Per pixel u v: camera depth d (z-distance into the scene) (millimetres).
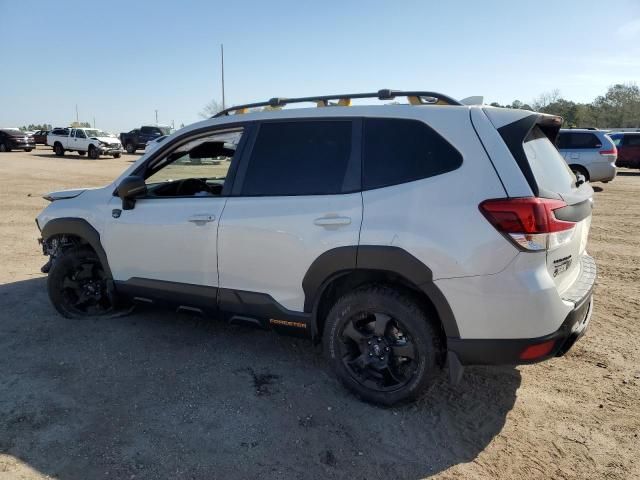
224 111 3953
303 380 3541
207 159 4023
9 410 3107
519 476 2588
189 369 3682
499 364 2828
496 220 2699
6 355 3869
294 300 3359
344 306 3188
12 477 2510
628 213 11109
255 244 3422
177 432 2910
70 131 33719
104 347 4031
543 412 3166
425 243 2838
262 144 3566
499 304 2727
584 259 3609
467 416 3119
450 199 2838
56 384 3436
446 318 2854
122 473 2564
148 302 4141
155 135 37469
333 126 3334
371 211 3033
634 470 2623
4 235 8555
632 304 5164
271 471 2604
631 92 73750
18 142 38281
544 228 2662
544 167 2982
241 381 3514
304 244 3225
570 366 3787
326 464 2666
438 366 3070
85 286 4648
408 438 2895
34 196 13898
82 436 2859
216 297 3684
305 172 3355
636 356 3949
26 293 5363
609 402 3279
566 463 2686
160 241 3881
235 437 2877
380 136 3162
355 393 3258
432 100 3447
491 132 2859
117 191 4297
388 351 3109
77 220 4355
